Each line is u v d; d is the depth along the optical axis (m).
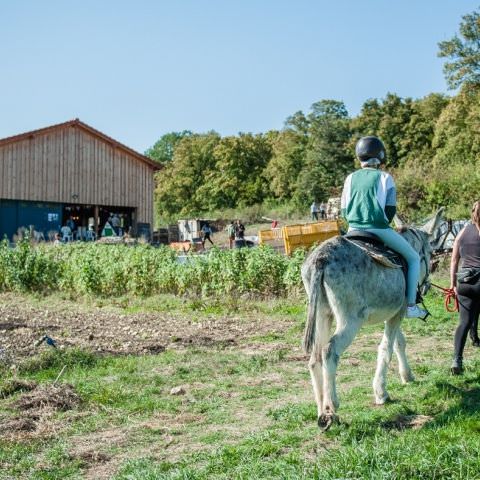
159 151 125.50
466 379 7.54
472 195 34.12
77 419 7.01
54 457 5.84
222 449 5.67
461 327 7.75
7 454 5.99
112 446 6.15
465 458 4.71
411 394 7.07
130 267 18.89
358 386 7.68
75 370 9.20
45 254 21.19
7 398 7.78
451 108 58.69
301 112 96.38
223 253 17.52
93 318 14.84
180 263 18.61
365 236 6.46
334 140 77.88
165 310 15.89
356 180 6.62
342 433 5.84
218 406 7.31
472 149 53.06
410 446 5.05
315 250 6.32
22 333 12.47
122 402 7.59
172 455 5.83
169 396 7.85
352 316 6.09
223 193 86.75
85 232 41.62
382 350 6.95
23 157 39.81
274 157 86.56
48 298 19.08
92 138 42.59
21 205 40.00
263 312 14.80
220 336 11.96
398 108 77.62
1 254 21.11
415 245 7.77
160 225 70.50
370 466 4.73
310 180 75.50
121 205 43.84
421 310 6.79
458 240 8.14
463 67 57.69
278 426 6.37
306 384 8.10
